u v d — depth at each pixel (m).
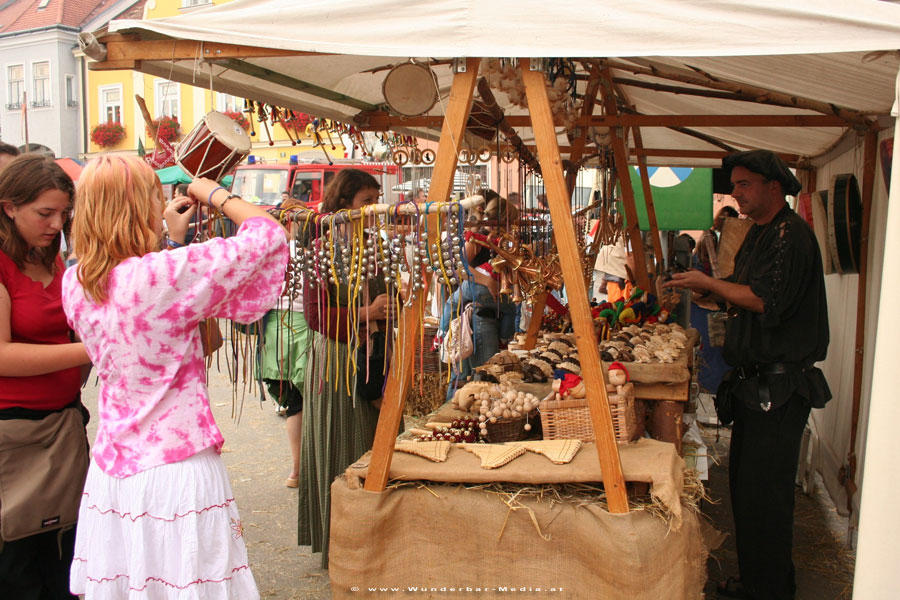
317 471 3.24
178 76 2.73
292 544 3.61
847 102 3.20
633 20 1.90
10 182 2.05
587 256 4.52
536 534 2.15
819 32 1.81
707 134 5.50
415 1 2.02
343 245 2.11
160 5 21.97
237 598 1.77
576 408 2.51
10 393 2.08
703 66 3.10
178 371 1.73
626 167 4.48
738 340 2.97
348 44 2.06
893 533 1.77
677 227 6.86
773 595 2.97
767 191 2.99
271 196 12.77
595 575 2.07
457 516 2.20
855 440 3.70
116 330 1.67
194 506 1.69
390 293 2.15
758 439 2.94
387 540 2.24
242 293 1.78
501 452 2.35
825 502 4.29
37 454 2.12
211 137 1.97
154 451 1.68
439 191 2.13
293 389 4.21
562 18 1.94
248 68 2.99
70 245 2.16
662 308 4.64
